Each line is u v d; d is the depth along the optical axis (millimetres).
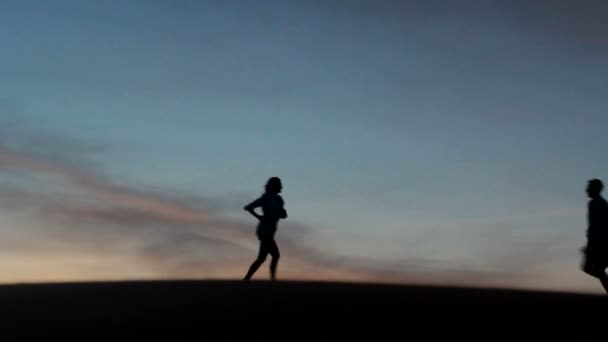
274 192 16594
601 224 15594
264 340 11219
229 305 13117
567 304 13477
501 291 14891
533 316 12586
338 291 14430
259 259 16438
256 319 12242
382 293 14312
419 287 15305
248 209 16344
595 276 15664
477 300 13781
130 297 13930
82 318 12406
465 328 11891
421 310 12898
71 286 15508
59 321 12250
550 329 11883
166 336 11391
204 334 11484
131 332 11594
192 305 13133
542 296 14305
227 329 11719
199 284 15305
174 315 12484
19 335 11508
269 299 13586
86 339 11289
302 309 12844
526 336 11539
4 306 13344
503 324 12125
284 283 15531
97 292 14555
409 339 11336
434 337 11445
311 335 11461
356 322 12125
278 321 12133
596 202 15742
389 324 12047
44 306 13305
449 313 12727
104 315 12578
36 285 15883
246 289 14602
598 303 13570
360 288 14906
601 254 15547
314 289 14625
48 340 11258
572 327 11984
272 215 16438
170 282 15773
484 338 11430
